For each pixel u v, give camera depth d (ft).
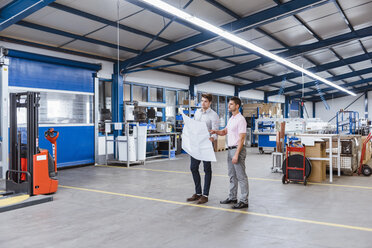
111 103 31.60
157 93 37.83
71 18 21.06
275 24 26.76
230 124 13.20
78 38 24.21
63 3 19.03
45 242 9.58
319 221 11.30
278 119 34.91
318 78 41.70
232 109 13.07
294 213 12.37
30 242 9.60
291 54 32.99
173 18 20.99
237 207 13.05
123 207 13.60
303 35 30.12
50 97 25.64
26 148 16.02
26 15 17.47
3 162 21.18
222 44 30.09
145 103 31.81
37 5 16.40
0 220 11.87
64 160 26.63
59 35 23.45
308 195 15.52
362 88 73.82
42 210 13.25
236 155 12.74
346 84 64.69
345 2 24.14
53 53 25.85
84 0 18.84
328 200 14.48
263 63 36.09
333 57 41.01
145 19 22.56
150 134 30.04
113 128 31.19
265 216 11.98
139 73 34.50
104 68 30.42
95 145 29.12
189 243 9.32
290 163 18.52
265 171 23.66
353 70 52.03
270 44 31.42
